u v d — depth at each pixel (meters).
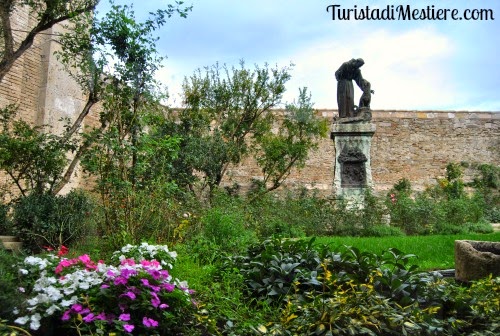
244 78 15.12
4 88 10.62
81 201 7.42
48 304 2.81
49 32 11.68
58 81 11.99
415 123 23.03
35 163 8.19
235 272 4.24
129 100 7.93
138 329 3.01
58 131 11.95
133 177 6.82
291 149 15.52
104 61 8.09
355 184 12.80
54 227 6.74
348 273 3.85
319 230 10.68
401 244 7.90
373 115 23.08
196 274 4.19
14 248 6.38
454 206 13.27
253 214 9.91
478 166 22.17
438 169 22.70
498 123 23.06
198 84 15.08
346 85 13.60
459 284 5.07
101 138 7.29
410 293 3.77
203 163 13.22
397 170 22.62
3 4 7.61
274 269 3.91
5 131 8.73
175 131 13.61
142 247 4.17
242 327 3.26
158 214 6.26
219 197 9.79
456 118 23.11
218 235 6.14
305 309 3.26
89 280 3.07
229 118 15.26
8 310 2.73
